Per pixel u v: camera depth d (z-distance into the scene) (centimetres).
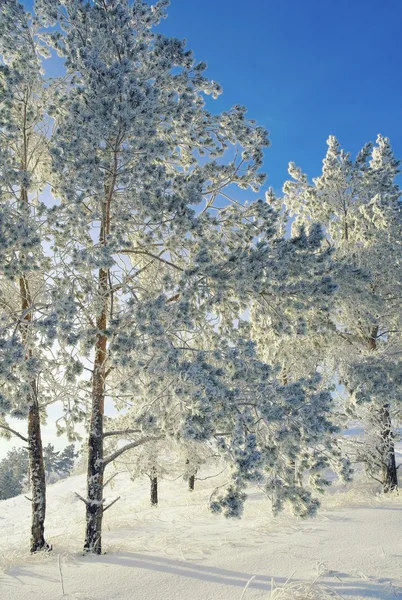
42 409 1013
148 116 798
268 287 809
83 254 731
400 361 1005
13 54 923
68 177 812
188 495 1856
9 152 882
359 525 855
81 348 740
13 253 765
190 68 989
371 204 1477
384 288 1399
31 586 628
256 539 808
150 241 869
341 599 508
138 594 573
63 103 880
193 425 615
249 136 967
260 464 573
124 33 896
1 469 6159
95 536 823
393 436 1455
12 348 644
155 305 700
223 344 777
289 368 1288
